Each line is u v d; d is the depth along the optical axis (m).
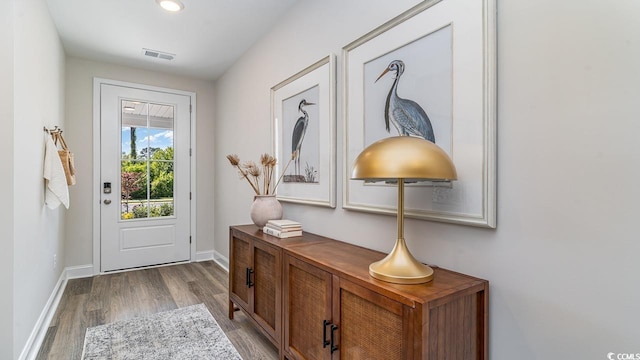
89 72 3.43
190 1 2.31
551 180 0.97
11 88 1.61
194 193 4.04
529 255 1.03
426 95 1.34
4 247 1.60
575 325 0.92
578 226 0.92
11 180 1.61
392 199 1.52
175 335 2.11
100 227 3.48
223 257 3.76
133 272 3.53
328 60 1.95
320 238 1.97
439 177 0.99
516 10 1.05
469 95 1.18
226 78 3.74
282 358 1.69
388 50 1.53
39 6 2.12
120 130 3.59
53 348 1.95
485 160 1.12
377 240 1.62
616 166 0.85
